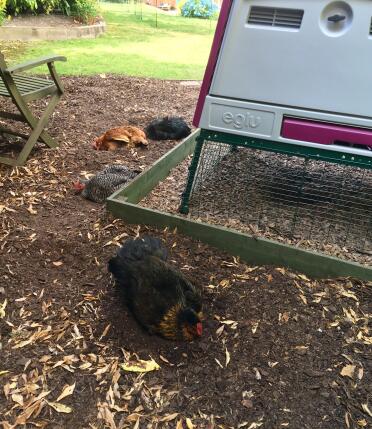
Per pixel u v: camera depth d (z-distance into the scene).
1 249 1.73
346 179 2.46
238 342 1.40
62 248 1.76
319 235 1.99
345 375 1.29
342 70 1.64
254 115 1.79
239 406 1.20
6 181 2.25
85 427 1.12
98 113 3.35
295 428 1.14
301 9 1.63
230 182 2.40
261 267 1.73
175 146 2.64
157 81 4.31
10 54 4.91
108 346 1.36
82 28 6.21
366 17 1.57
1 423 1.12
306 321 1.48
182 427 1.13
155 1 11.16
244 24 1.71
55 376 1.25
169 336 1.37
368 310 1.53
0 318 1.42
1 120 3.06
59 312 1.46
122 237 1.84
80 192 2.18
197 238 1.85
